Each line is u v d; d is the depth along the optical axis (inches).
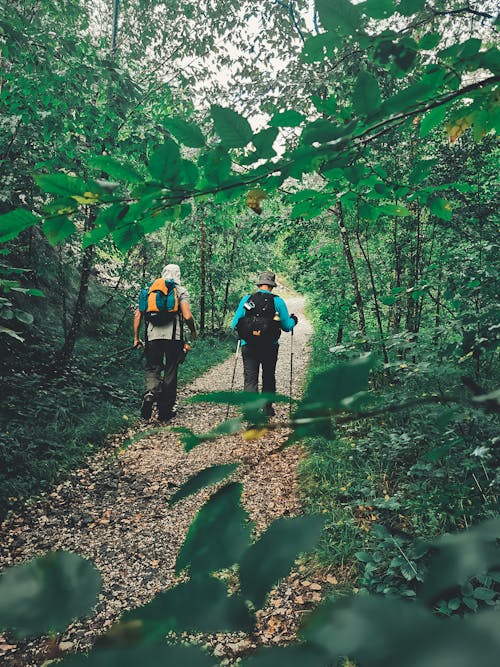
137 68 258.5
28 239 226.4
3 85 175.6
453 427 83.5
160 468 155.4
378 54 26.9
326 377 10.4
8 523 122.6
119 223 26.5
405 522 97.8
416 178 40.1
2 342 223.3
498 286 104.0
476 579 52.8
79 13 245.0
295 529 9.0
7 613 7.0
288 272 295.9
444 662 5.3
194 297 487.5
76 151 178.7
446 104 32.7
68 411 188.7
